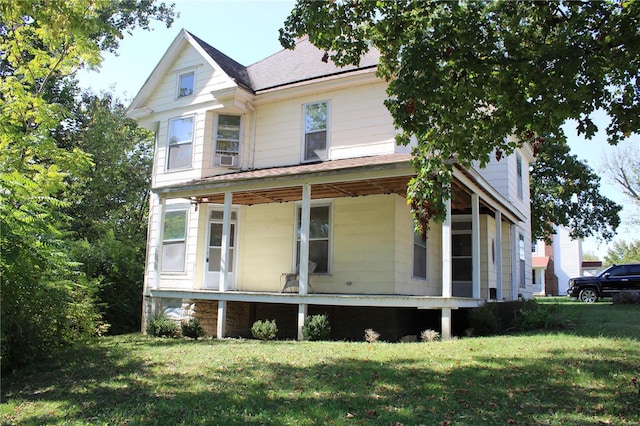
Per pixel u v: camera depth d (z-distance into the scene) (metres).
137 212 26.67
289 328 13.78
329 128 14.10
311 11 6.56
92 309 11.65
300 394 5.93
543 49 5.86
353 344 9.73
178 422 5.05
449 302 10.10
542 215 29.39
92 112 23.72
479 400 5.54
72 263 8.84
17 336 8.37
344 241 13.27
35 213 7.69
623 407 5.21
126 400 6.01
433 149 7.44
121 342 11.41
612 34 5.84
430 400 5.55
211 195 13.76
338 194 13.11
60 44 10.71
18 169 9.77
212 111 15.46
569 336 9.72
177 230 15.30
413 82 5.84
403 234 13.16
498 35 6.50
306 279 11.48
